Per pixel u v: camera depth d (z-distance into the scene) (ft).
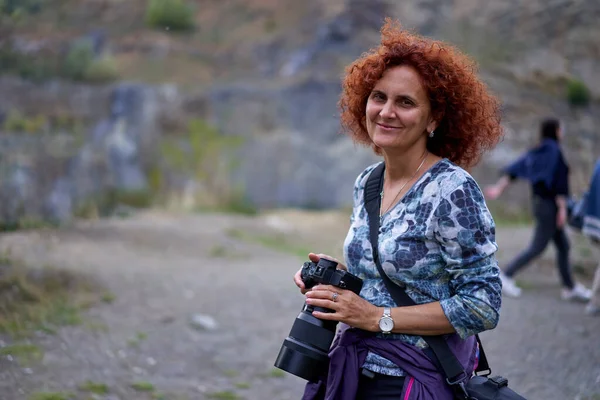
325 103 64.18
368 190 7.83
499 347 17.81
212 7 82.79
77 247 30.07
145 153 60.03
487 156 52.90
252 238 39.93
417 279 7.36
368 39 71.31
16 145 44.50
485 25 63.62
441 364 7.27
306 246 39.50
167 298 22.24
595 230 21.45
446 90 7.55
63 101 59.52
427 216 7.27
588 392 14.73
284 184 61.36
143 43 73.67
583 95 56.08
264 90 64.49
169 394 14.76
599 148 49.88
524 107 56.44
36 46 63.67
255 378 16.25
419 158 7.66
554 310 21.54
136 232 35.76
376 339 7.45
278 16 78.59
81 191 47.03
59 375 14.93
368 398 7.48
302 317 7.64
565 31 59.72
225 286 24.81
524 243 35.50
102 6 79.36
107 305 20.59
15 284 20.12
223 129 63.26
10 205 36.09
